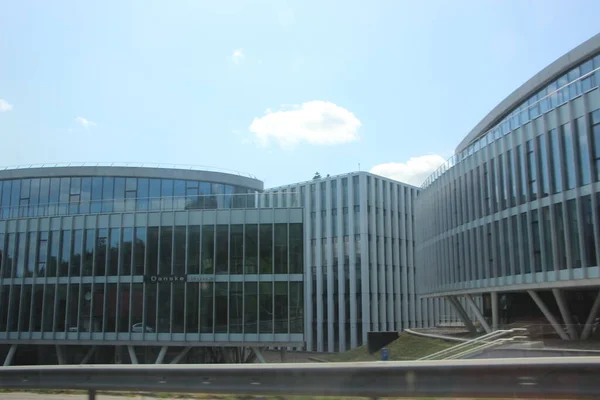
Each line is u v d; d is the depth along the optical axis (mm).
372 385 7305
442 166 41125
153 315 33156
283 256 32781
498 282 30938
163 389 8086
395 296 66625
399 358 33906
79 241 35375
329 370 7477
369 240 63812
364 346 49250
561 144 25734
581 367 6504
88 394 8602
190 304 32875
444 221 40219
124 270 34156
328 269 65875
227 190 50188
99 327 33875
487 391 6840
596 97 23672
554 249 25828
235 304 32438
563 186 25453
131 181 47656
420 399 7430
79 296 34562
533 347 18375
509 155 30141
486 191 32812
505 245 30312
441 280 40750
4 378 9008
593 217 23578
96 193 47219
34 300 35406
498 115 44875
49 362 36000
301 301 32156
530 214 27922
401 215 70062
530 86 39594
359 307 62375
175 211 34250
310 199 69250
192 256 33469
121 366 8430
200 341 32281
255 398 8180
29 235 36531
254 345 31906
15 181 47969
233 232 33406
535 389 6660
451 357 20656
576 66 35062
